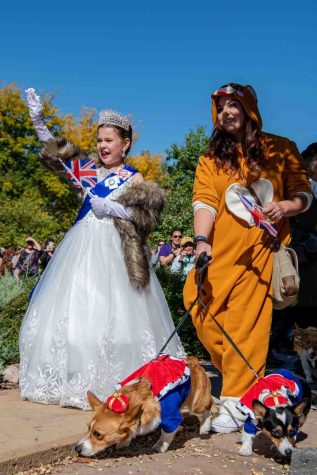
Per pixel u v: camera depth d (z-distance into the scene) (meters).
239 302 4.78
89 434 3.80
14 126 36.72
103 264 5.29
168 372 4.09
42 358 5.19
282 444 3.89
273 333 8.38
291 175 5.04
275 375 4.45
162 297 5.65
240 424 4.73
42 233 27.72
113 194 5.50
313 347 6.62
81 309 5.15
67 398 5.00
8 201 31.27
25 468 3.78
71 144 5.82
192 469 3.89
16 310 7.64
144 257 5.38
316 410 5.62
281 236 4.98
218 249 4.89
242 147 4.97
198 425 4.99
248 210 4.58
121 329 5.10
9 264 15.00
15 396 5.56
